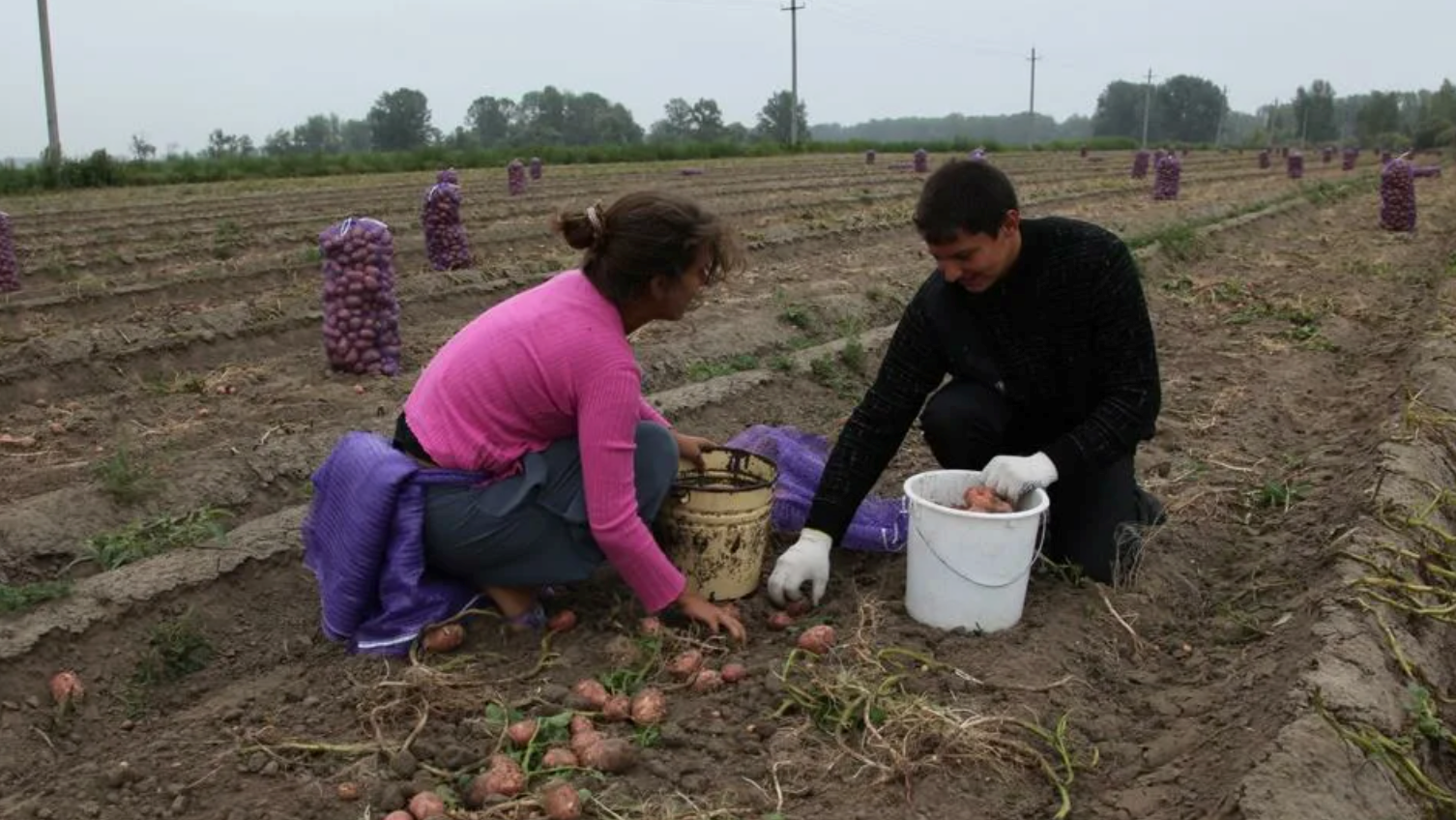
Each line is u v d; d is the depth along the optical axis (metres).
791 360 7.52
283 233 14.92
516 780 2.89
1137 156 32.06
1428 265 13.47
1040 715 3.30
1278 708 3.20
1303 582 4.28
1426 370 7.15
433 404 3.55
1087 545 4.12
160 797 3.03
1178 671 3.71
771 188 24.88
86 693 3.65
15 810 2.97
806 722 3.24
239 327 8.48
